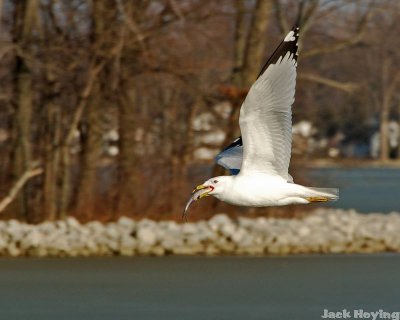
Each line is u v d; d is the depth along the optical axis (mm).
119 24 28922
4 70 30578
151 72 29156
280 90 13586
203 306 21125
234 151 15062
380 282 23438
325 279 23906
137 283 23344
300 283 23344
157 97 30188
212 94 29844
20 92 29594
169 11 29094
